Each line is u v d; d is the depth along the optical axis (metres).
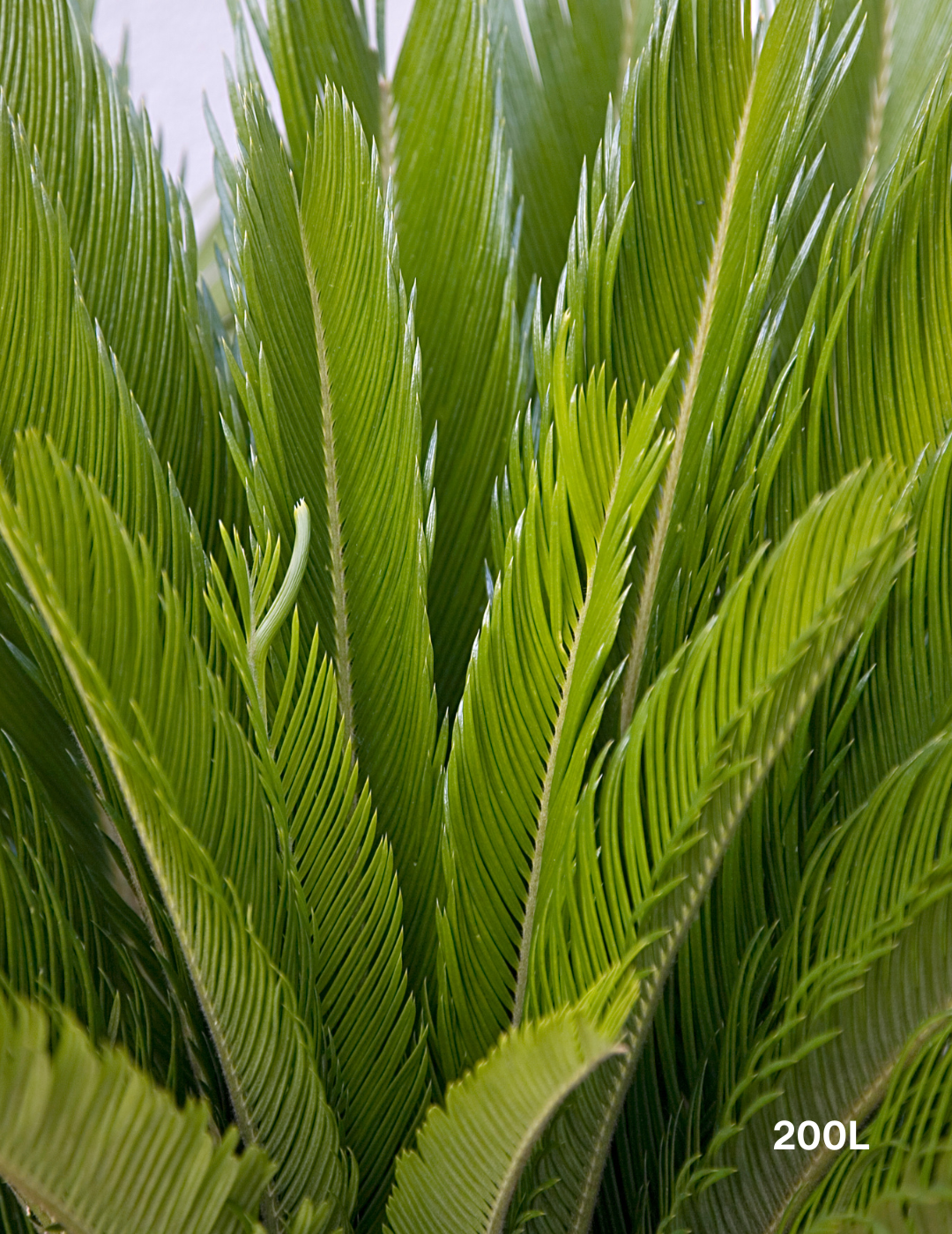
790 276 1.03
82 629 0.81
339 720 1.02
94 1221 0.78
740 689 0.86
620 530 0.90
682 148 1.03
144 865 0.99
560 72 1.21
